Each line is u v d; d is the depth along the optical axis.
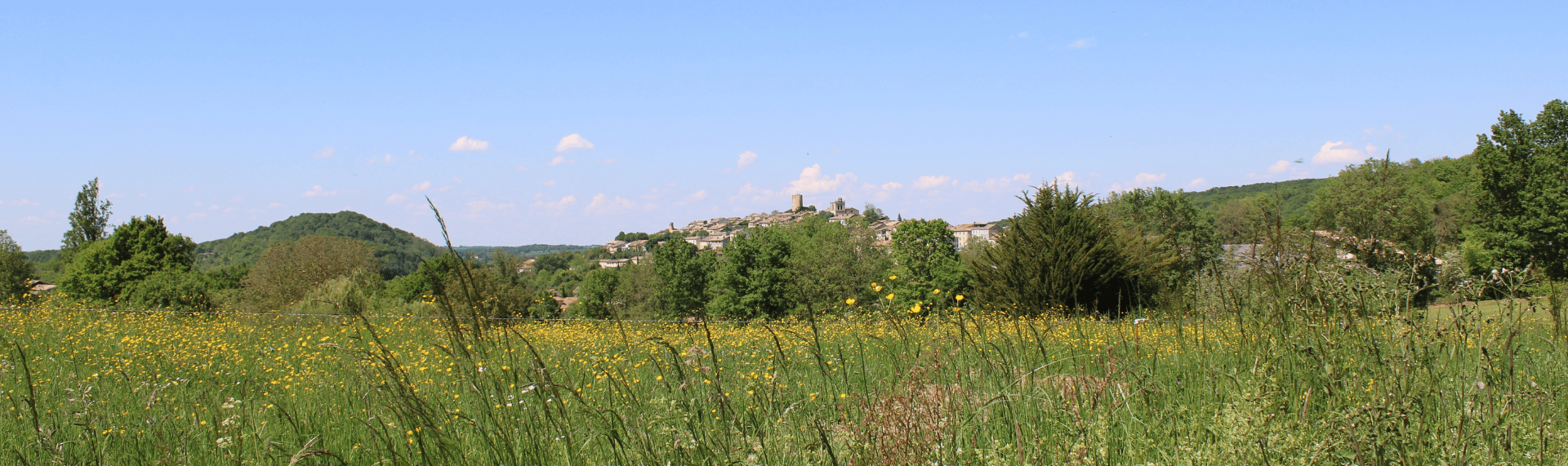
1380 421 2.47
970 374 3.60
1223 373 3.40
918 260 47.09
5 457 3.31
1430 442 2.56
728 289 47.16
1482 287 3.24
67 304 13.56
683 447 2.75
